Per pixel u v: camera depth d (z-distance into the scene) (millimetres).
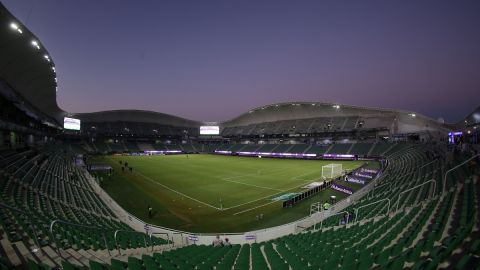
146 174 45344
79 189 26516
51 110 68000
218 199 28188
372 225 13219
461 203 13148
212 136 123000
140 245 12938
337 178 38219
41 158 35094
